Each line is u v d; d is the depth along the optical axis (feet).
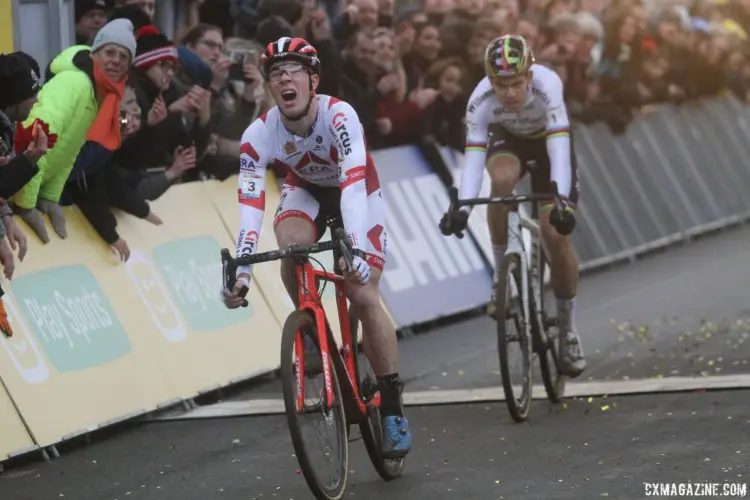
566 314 38.29
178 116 42.11
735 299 54.95
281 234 29.32
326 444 27.55
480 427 35.22
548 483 28.86
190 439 35.94
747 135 89.76
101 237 39.83
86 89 35.94
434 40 56.54
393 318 51.16
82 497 30.40
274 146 29.19
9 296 35.70
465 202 35.60
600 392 38.68
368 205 29.91
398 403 29.73
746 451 30.45
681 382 38.99
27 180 33.32
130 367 38.50
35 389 35.01
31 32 41.65
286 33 47.75
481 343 49.67
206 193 45.78
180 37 46.70
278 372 44.60
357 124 28.73
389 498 28.55
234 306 28.32
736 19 95.45
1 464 33.19
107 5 44.04
